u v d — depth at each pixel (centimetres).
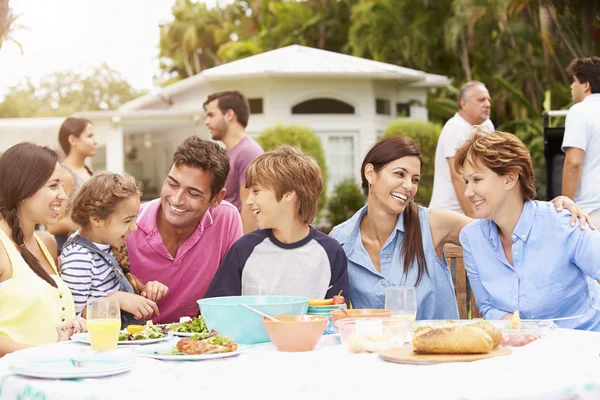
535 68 2217
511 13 2156
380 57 2592
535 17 2139
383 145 323
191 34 5522
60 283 314
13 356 231
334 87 1911
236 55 3669
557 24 1600
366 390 169
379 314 244
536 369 186
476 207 299
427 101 1966
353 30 2669
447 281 333
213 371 198
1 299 293
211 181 345
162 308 365
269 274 294
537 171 1520
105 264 330
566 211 300
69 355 216
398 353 209
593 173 535
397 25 2534
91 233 332
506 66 2280
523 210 300
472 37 2333
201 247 364
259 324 246
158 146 3000
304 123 1906
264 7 3791
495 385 170
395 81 1989
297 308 249
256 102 1916
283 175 289
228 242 371
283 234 296
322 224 1739
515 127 1661
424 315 329
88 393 177
